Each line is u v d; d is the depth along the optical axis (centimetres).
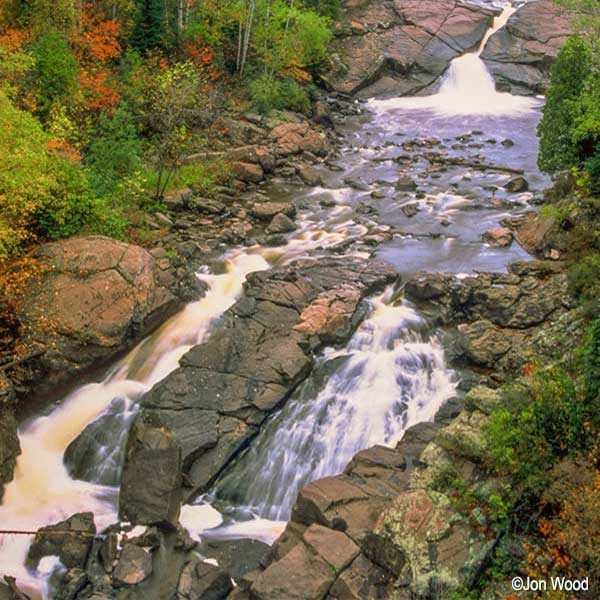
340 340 2156
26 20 3303
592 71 2730
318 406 1997
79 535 1658
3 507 1789
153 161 3262
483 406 1581
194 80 3375
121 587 1555
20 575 1603
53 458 1944
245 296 2300
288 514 1777
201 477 1823
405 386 2033
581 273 2142
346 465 1869
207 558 1631
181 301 2327
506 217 2909
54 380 2066
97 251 2261
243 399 1961
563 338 1952
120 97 3438
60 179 2405
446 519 1413
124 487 1739
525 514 1388
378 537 1422
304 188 3331
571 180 2720
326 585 1390
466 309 2252
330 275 2420
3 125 2248
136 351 2200
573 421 1441
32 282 2181
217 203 3033
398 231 2814
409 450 1780
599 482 1346
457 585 1330
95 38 3438
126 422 1991
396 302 2323
